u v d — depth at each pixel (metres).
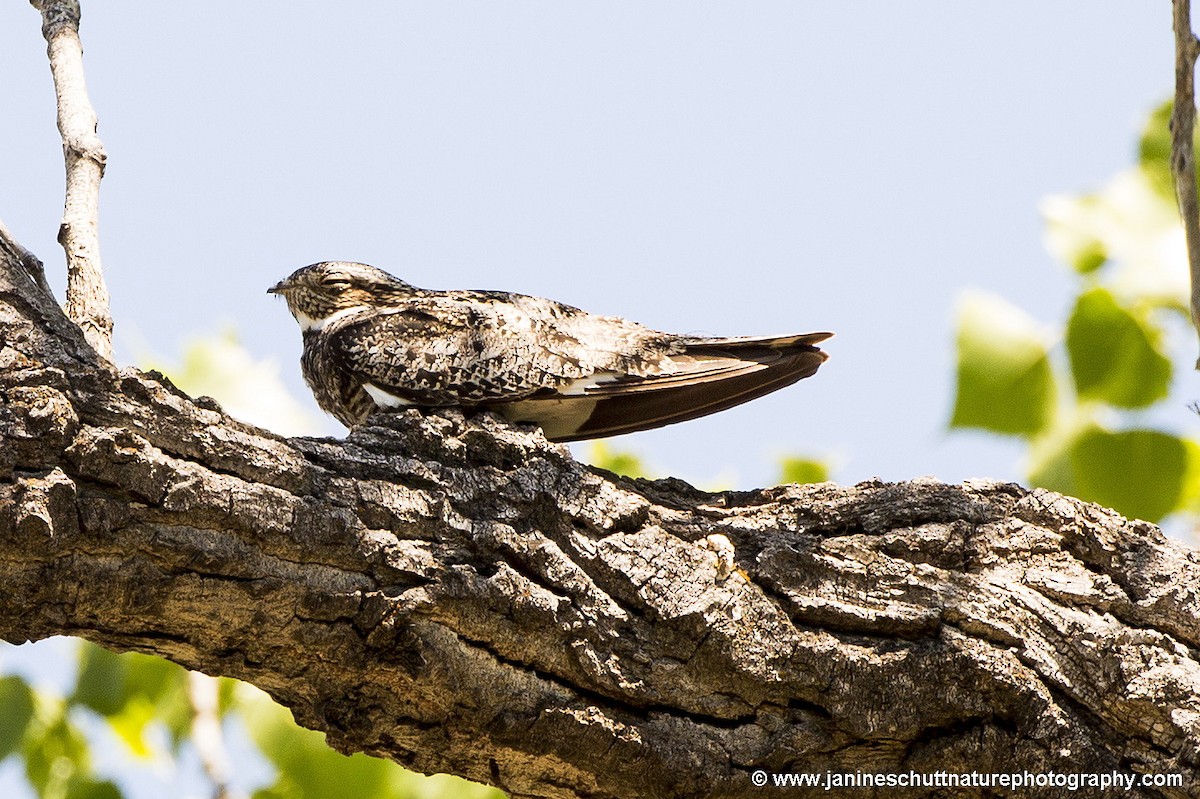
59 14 8.62
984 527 7.70
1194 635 7.60
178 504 6.19
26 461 5.98
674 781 7.16
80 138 8.05
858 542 7.57
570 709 6.97
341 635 6.61
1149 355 9.89
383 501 6.72
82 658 12.26
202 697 11.65
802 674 7.17
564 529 7.06
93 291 7.52
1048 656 7.43
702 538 7.42
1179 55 7.20
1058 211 10.14
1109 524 7.89
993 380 10.04
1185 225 7.16
